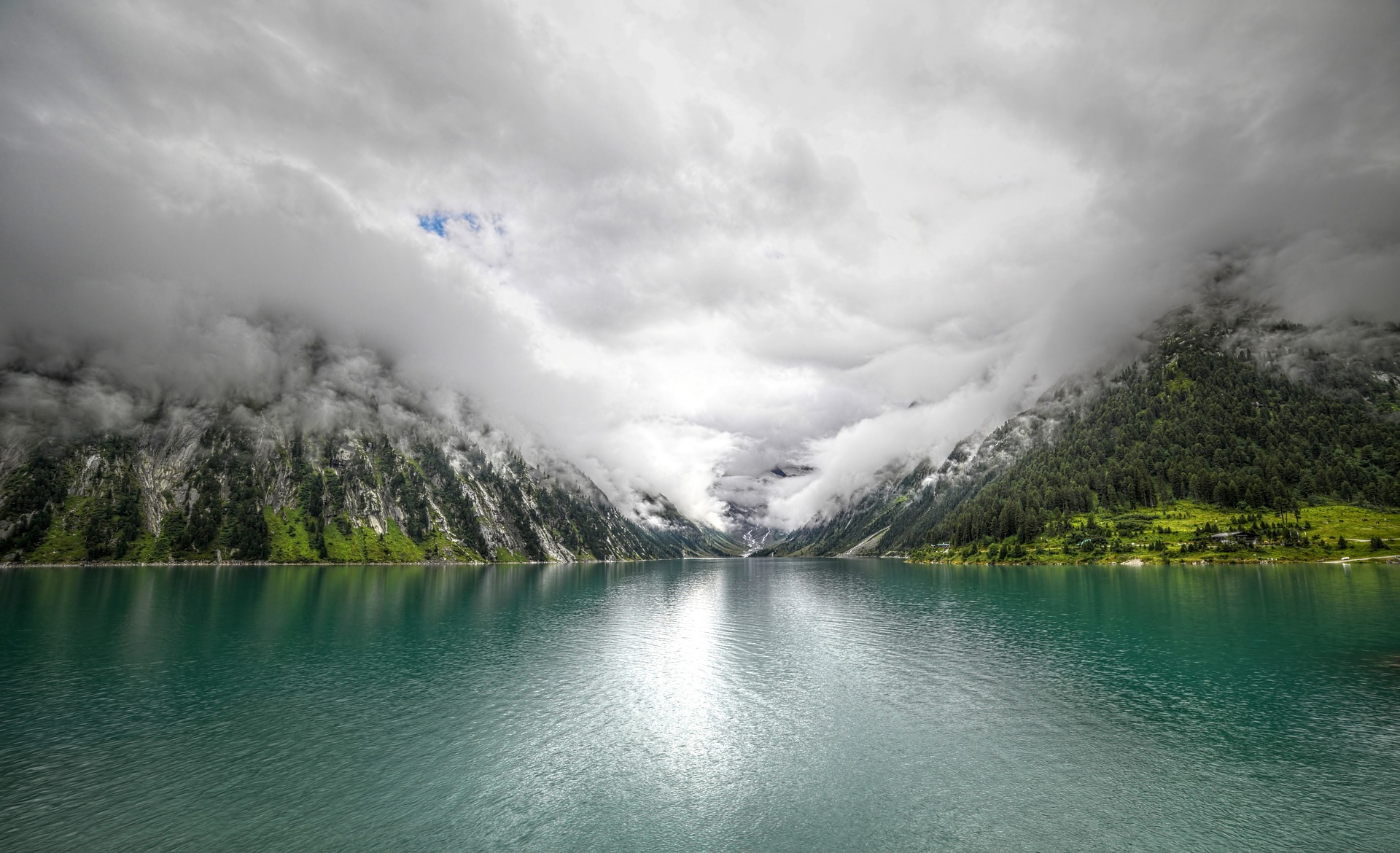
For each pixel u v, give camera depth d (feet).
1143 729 157.99
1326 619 318.65
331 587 556.92
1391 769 132.46
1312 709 173.27
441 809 114.32
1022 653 249.75
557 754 142.31
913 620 350.43
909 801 119.03
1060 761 138.00
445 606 430.20
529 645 275.18
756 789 124.16
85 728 155.33
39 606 374.63
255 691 190.60
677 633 313.73
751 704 181.16
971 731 157.48
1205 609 362.33
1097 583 548.31
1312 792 121.80
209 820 109.09
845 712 173.99
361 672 217.56
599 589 617.62
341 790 121.70
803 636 298.97
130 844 101.19
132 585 529.86
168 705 175.11
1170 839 104.73
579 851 100.48
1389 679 204.03
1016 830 107.86
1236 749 144.46
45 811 111.55
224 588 518.78
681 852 99.96
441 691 193.36
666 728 160.45
